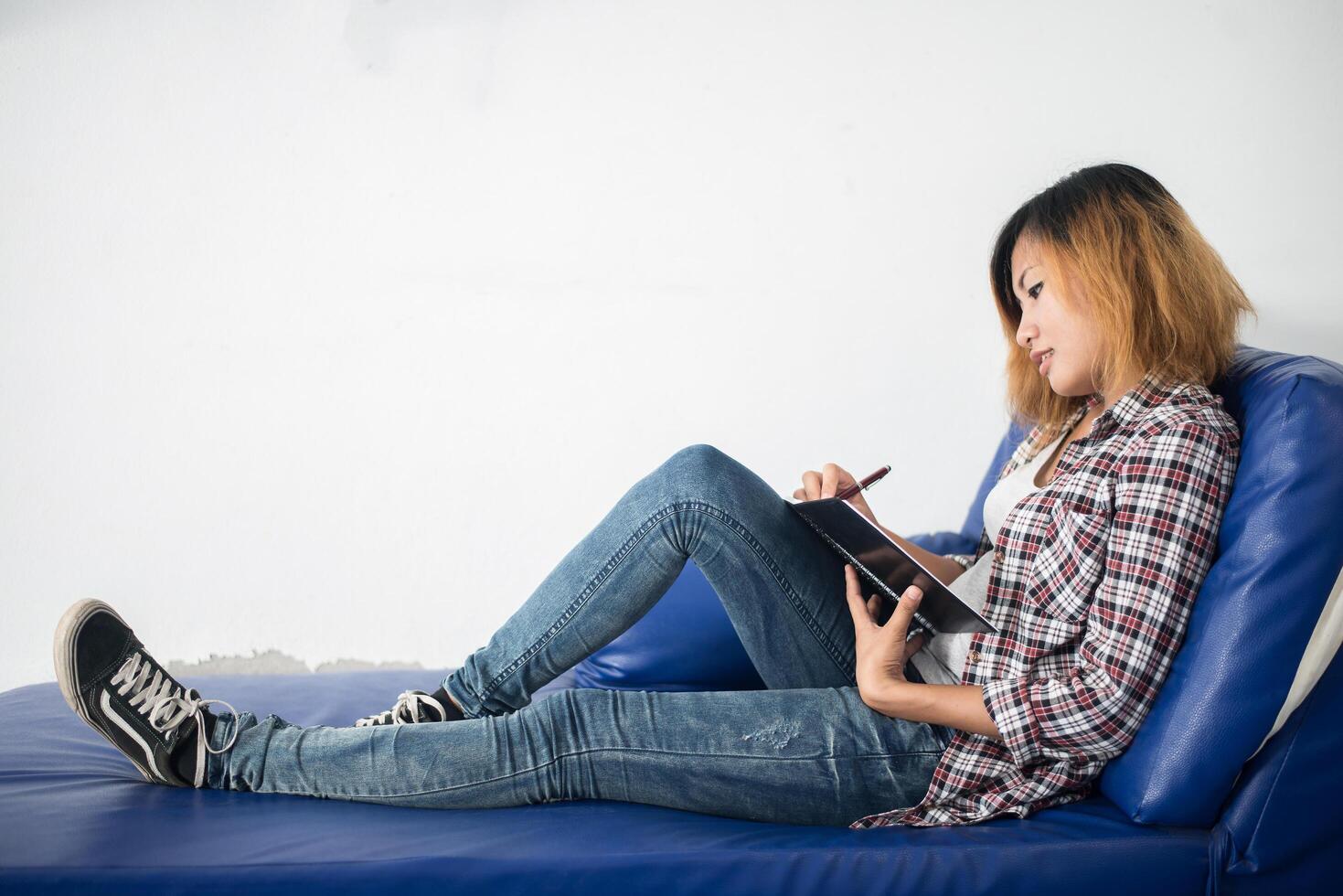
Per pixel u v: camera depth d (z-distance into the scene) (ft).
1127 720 3.90
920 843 3.78
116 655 4.09
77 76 8.21
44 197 8.26
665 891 3.52
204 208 8.36
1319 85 8.32
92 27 8.18
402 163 8.41
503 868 3.50
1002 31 8.31
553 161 8.45
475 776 4.09
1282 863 3.76
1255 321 8.35
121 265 8.34
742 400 8.66
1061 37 8.30
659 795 4.22
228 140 8.32
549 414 8.64
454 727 4.18
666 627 5.99
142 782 4.31
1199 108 8.32
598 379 8.62
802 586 4.59
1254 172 8.34
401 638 8.77
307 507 8.62
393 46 8.34
